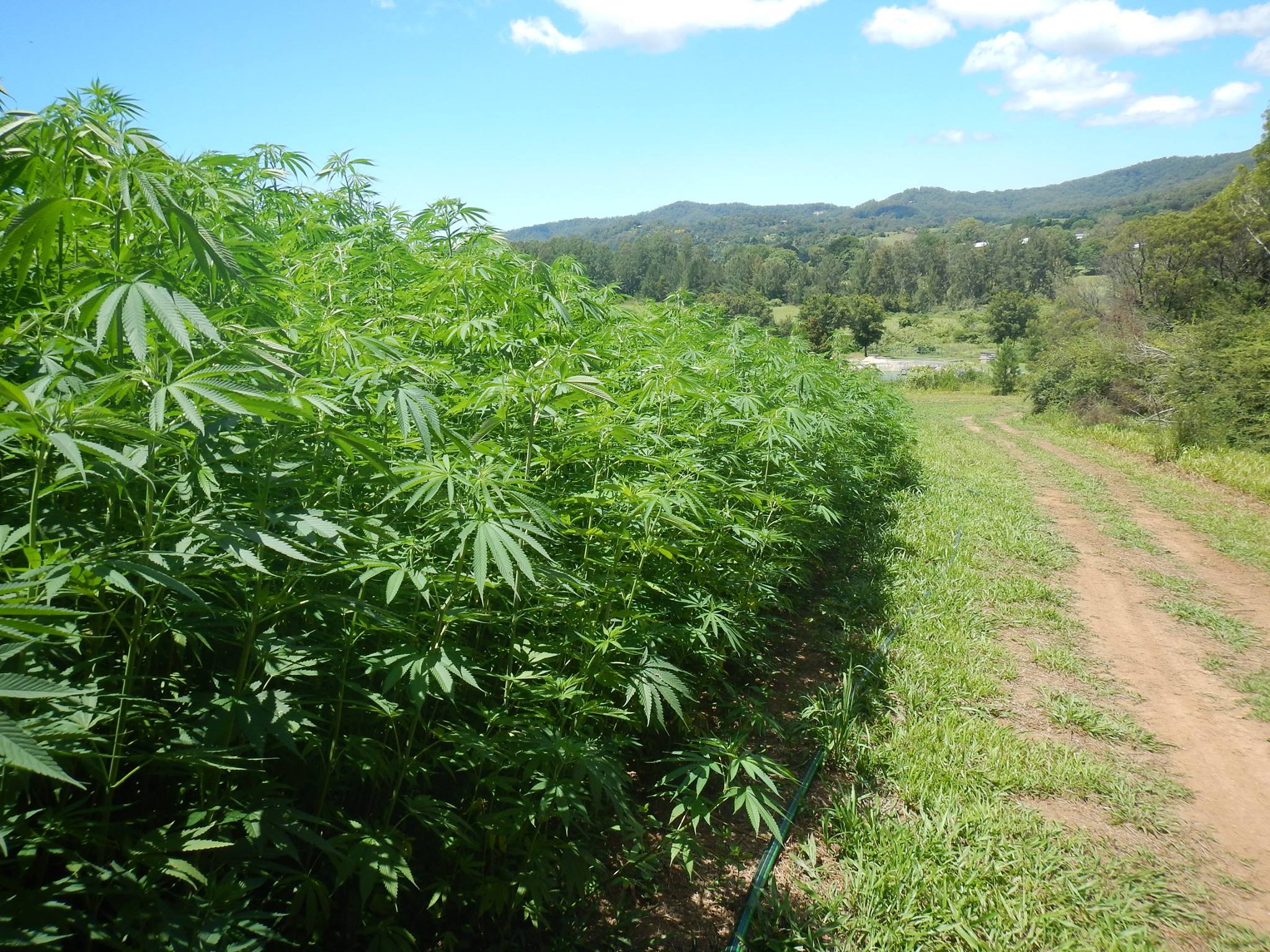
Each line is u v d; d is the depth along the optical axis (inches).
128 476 71.3
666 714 151.9
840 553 319.9
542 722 106.0
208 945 65.1
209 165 105.6
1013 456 698.8
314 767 93.3
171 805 82.8
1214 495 515.8
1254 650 253.6
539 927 102.1
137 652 73.3
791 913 115.5
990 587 292.2
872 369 579.2
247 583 82.7
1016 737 177.8
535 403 101.2
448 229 163.3
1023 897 124.0
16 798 62.0
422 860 100.4
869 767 157.8
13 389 49.6
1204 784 170.2
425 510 98.1
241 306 96.3
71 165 75.1
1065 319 1392.7
